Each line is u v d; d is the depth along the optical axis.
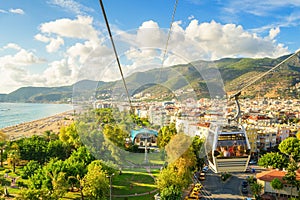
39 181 36.78
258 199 42.00
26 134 98.88
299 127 93.38
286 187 42.69
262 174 45.81
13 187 44.53
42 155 57.03
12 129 111.44
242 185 49.44
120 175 45.44
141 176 45.12
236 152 10.73
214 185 48.75
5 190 40.78
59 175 35.25
